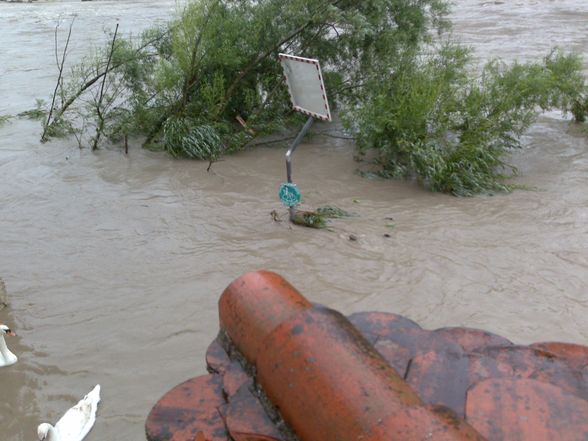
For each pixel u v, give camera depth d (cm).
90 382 509
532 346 202
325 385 150
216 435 173
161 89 1039
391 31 1055
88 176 940
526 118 952
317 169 958
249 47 1045
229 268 668
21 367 526
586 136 1091
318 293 620
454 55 1031
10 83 1511
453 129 927
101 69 1198
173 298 616
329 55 1088
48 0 3578
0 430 467
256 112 1048
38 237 750
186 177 929
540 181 903
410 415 139
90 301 616
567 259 673
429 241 717
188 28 1005
